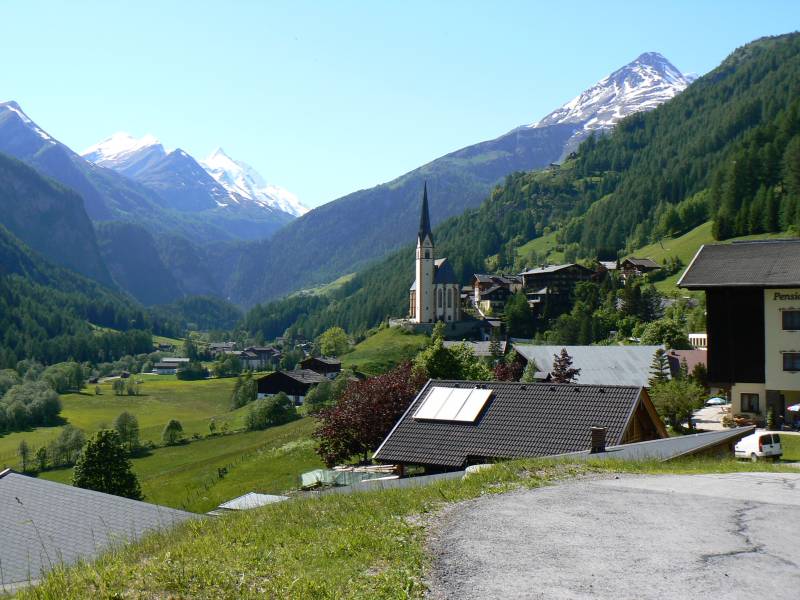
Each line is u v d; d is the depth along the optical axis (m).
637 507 14.52
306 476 44.41
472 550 11.44
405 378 54.56
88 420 143.12
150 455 99.56
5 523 21.94
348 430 51.44
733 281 51.50
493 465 21.16
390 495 16.59
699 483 17.77
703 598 9.31
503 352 134.00
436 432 33.28
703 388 59.88
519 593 9.52
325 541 12.39
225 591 10.23
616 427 30.92
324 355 199.38
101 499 24.11
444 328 187.12
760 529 12.64
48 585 11.31
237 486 65.31
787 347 51.34
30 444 118.81
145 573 11.02
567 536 12.23
